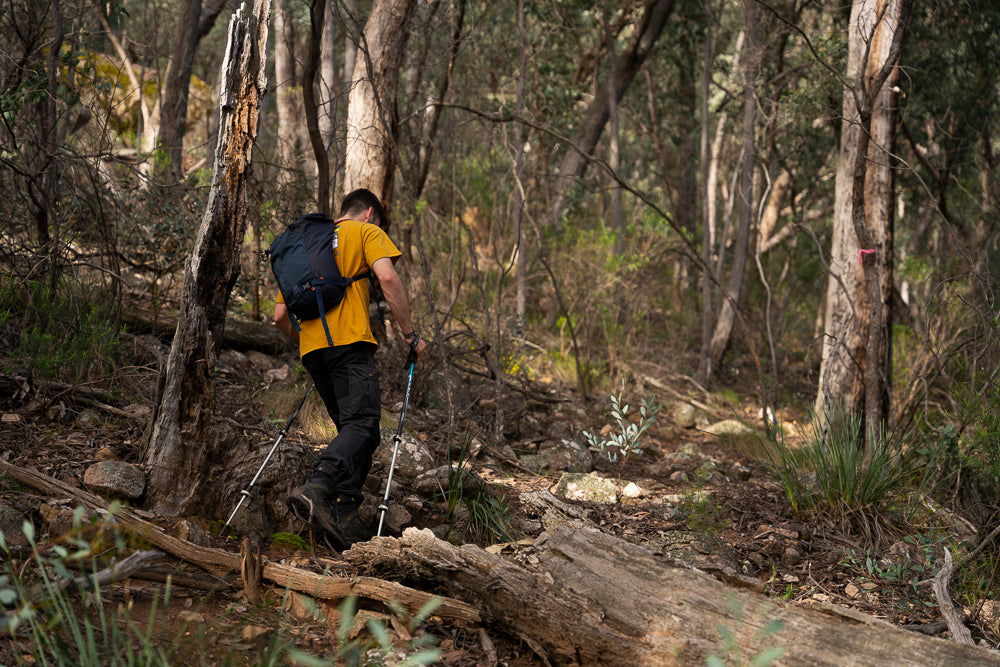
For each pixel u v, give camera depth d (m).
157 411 3.58
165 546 3.07
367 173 6.27
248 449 3.74
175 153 7.78
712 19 10.27
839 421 5.38
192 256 3.52
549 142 11.26
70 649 2.43
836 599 3.75
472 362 6.80
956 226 9.12
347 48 9.08
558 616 2.86
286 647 2.54
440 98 6.88
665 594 2.90
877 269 5.75
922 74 8.73
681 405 7.89
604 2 10.57
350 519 3.54
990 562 3.97
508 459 5.37
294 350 6.29
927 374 6.03
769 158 10.00
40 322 4.89
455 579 3.03
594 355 8.79
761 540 4.30
